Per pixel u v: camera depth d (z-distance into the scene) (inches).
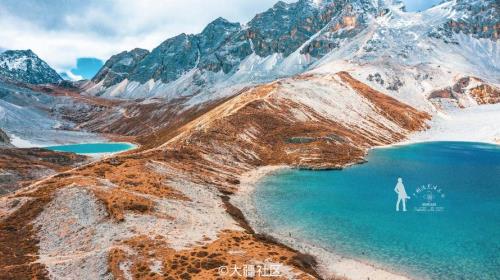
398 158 6235.2
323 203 3875.5
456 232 3004.4
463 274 2377.0
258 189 4458.7
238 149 5954.7
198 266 2367.1
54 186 3629.4
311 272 2418.8
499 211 3464.6
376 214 3496.6
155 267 2367.1
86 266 2427.4
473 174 4977.9
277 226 3294.8
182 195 3782.0
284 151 6190.9
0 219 3115.2
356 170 5369.1
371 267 2518.5
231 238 2854.3
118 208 3142.2
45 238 2881.4
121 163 4581.7
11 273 2348.7
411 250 2726.4
